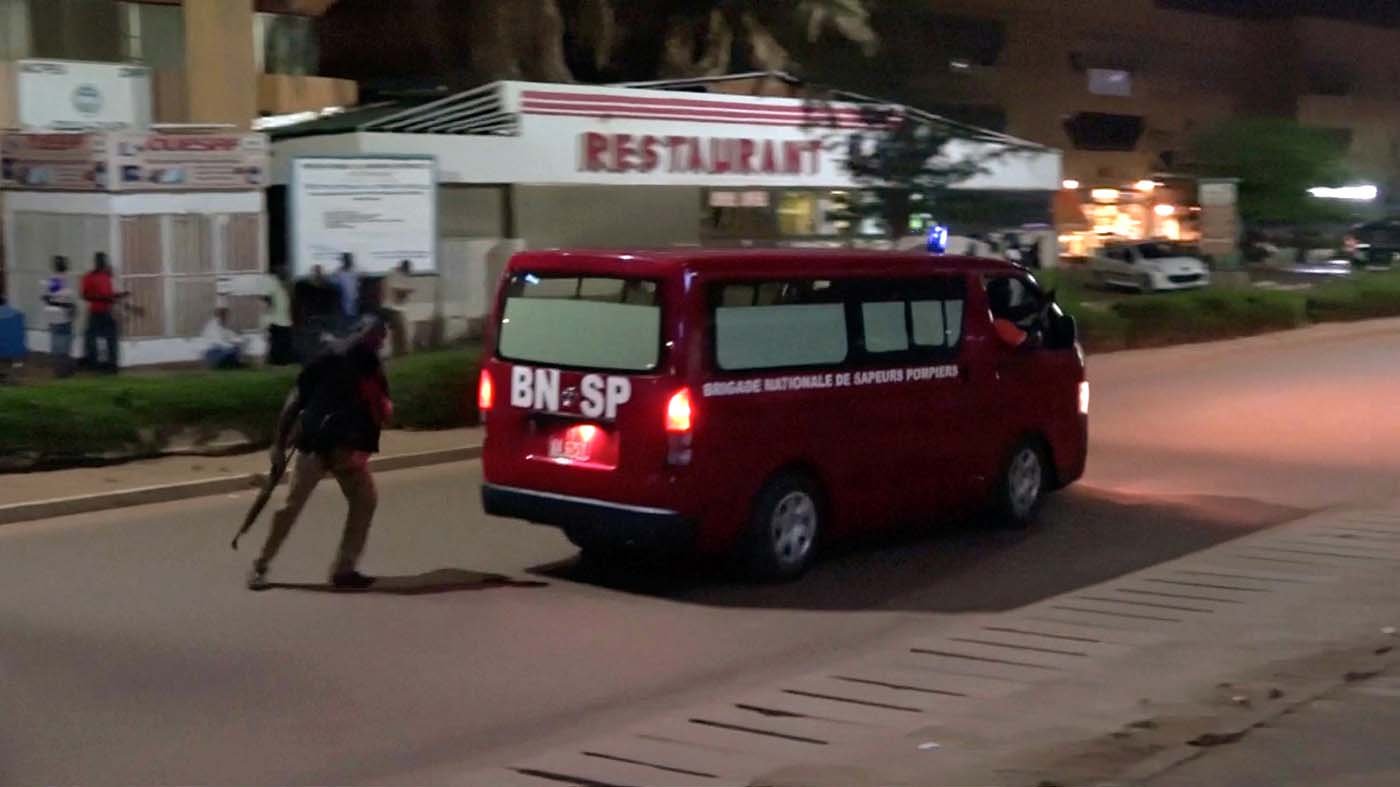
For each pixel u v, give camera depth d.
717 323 9.63
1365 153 66.38
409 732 7.17
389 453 15.17
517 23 32.81
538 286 10.11
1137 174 59.59
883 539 11.84
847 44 29.81
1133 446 16.73
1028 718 7.14
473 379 17.08
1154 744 6.56
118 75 26.14
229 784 6.45
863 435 10.59
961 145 27.95
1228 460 15.84
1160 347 28.44
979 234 30.30
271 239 27.09
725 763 6.68
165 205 22.08
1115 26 58.16
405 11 34.78
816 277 10.31
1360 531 12.05
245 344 22.73
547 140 27.52
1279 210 47.72
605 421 9.68
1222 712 7.06
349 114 30.14
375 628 9.05
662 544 9.52
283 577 10.31
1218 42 62.75
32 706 7.48
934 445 11.16
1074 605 9.73
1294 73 63.53
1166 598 9.87
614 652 8.62
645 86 32.38
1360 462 15.74
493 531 11.98
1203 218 41.25
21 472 13.49
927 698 7.67
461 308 26.69
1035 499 12.26
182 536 11.62
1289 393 21.53
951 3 49.69
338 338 9.98
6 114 25.00
